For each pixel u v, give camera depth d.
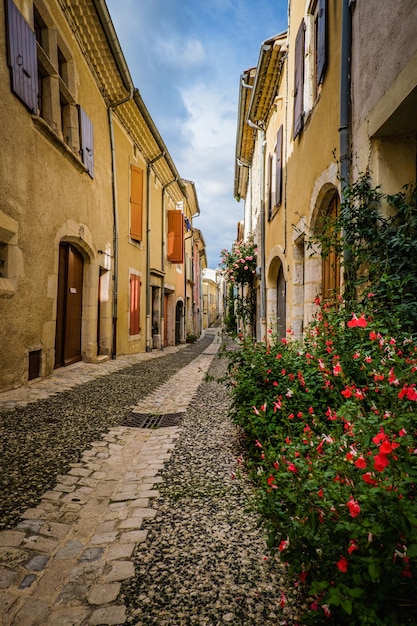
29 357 5.84
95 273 8.69
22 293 5.43
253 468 2.73
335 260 5.14
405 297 3.25
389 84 3.36
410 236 3.31
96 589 1.76
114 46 7.92
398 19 3.20
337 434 1.72
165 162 14.43
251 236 13.10
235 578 1.83
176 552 2.04
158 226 14.85
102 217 9.09
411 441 1.36
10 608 1.64
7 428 3.81
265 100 9.81
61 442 3.62
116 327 10.10
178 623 1.57
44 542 2.11
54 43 6.46
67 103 7.28
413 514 1.14
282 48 7.65
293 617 1.58
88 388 5.98
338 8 4.62
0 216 4.81
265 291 10.41
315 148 5.52
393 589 1.23
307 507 1.48
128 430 4.18
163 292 15.71
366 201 3.75
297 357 3.45
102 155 9.11
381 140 3.71
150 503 2.58
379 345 2.25
